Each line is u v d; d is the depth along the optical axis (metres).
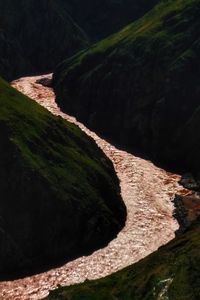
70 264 65.62
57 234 67.19
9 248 64.12
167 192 85.44
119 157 99.38
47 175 69.38
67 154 77.06
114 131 110.38
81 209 69.88
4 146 69.06
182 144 97.00
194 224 56.94
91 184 75.50
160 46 111.69
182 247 49.22
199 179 89.56
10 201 66.31
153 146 101.38
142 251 68.38
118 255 67.62
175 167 97.06
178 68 103.88
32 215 66.38
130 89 110.44
